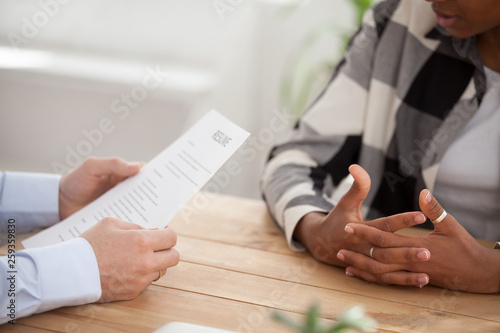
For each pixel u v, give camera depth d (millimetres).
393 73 1124
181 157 837
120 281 673
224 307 683
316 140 1119
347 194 821
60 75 2473
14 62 2512
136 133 2604
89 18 2572
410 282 755
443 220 754
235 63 2459
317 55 2404
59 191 933
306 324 430
